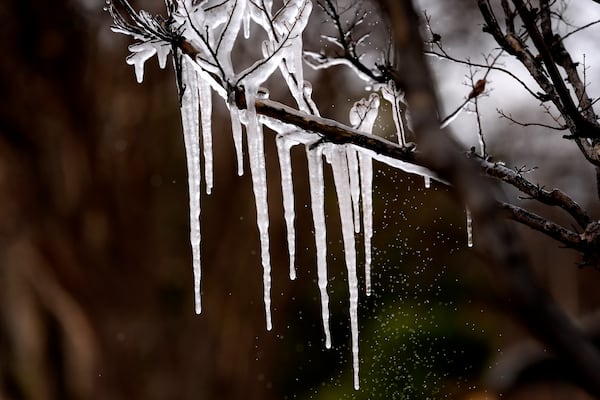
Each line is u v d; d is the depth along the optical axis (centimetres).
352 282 444
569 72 391
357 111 425
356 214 448
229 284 1602
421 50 141
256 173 416
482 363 1183
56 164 1512
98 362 1541
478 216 126
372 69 452
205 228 1603
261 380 1627
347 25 466
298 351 1614
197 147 432
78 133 1511
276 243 1555
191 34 390
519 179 361
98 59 1507
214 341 1599
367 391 786
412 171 409
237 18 387
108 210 1539
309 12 407
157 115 1564
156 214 1597
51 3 1454
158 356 1577
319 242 441
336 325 1545
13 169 1491
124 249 1552
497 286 120
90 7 1472
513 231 124
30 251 1504
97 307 1539
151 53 431
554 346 112
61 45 1474
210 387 1591
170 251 1627
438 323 1191
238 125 415
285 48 387
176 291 1627
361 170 448
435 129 136
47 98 1477
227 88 384
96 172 1527
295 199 1543
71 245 1518
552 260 1912
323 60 454
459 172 132
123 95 1524
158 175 1591
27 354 1516
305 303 1592
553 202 358
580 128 350
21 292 1512
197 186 435
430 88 139
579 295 1947
